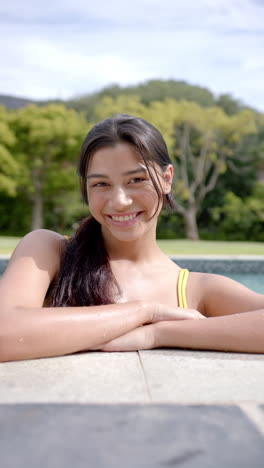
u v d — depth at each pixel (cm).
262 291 534
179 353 129
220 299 175
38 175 2211
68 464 60
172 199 177
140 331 135
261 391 94
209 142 2216
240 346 130
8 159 1998
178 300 173
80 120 2158
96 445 65
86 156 158
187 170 2397
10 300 131
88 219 171
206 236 2412
